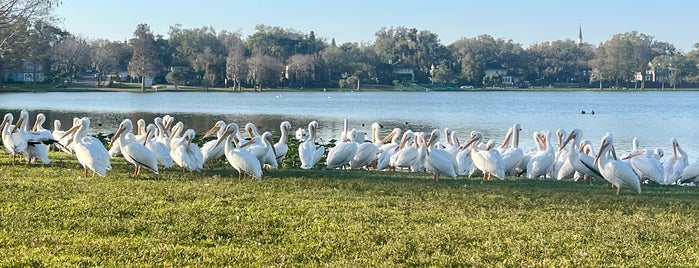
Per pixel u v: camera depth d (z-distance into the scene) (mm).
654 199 16531
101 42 153000
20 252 10445
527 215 14125
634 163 20625
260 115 69562
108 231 11969
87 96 106000
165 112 72500
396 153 22547
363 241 11672
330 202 14930
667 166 22078
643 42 177875
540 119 66000
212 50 149375
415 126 57812
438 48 167000
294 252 10930
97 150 17922
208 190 16000
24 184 16250
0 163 21016
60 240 11219
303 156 22312
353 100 105250
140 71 132125
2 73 114125
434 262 10609
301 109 79938
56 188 15781
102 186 16266
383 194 16406
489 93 145000
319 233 12133
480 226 12930
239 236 11914
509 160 21734
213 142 21797
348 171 21641
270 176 19469
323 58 147625
